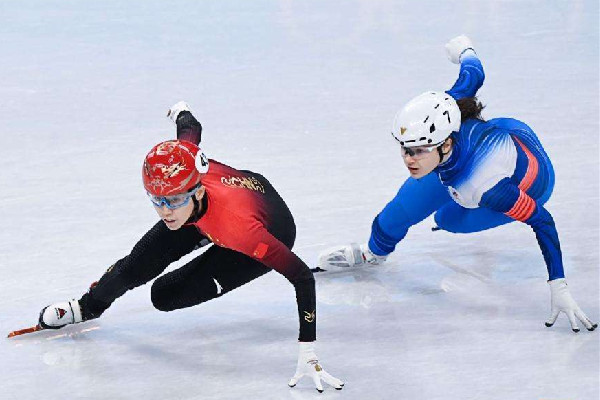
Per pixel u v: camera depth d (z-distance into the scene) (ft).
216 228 34.40
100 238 49.32
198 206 33.94
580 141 62.39
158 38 97.09
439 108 35.73
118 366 37.47
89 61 88.12
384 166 59.11
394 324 40.29
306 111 71.26
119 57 89.51
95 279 44.80
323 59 87.10
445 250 47.75
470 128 37.47
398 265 46.24
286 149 62.54
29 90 78.69
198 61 87.45
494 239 48.88
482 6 109.60
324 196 54.29
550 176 40.22
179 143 33.22
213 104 73.72
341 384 34.78
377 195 54.44
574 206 52.08
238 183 35.40
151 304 42.91
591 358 36.81
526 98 72.38
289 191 55.06
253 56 88.89
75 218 51.88
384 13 107.34
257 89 77.77
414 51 89.15
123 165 60.49
